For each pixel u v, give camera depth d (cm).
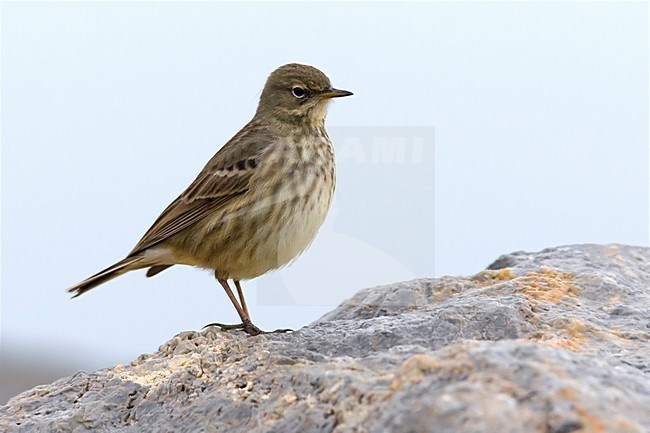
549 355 729
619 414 640
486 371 699
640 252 1579
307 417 804
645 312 1173
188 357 1088
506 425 631
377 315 1309
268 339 1098
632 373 807
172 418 952
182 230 1380
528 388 667
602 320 1147
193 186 1388
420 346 966
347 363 882
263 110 1457
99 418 1005
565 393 652
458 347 754
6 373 2703
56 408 1059
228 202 1355
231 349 1073
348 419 765
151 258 1410
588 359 759
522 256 1584
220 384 954
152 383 1045
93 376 1101
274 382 910
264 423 841
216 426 896
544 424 629
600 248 1598
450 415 652
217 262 1382
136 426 982
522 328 1078
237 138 1434
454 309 1102
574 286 1305
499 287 1302
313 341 1070
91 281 1398
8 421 1033
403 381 737
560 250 1596
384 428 690
